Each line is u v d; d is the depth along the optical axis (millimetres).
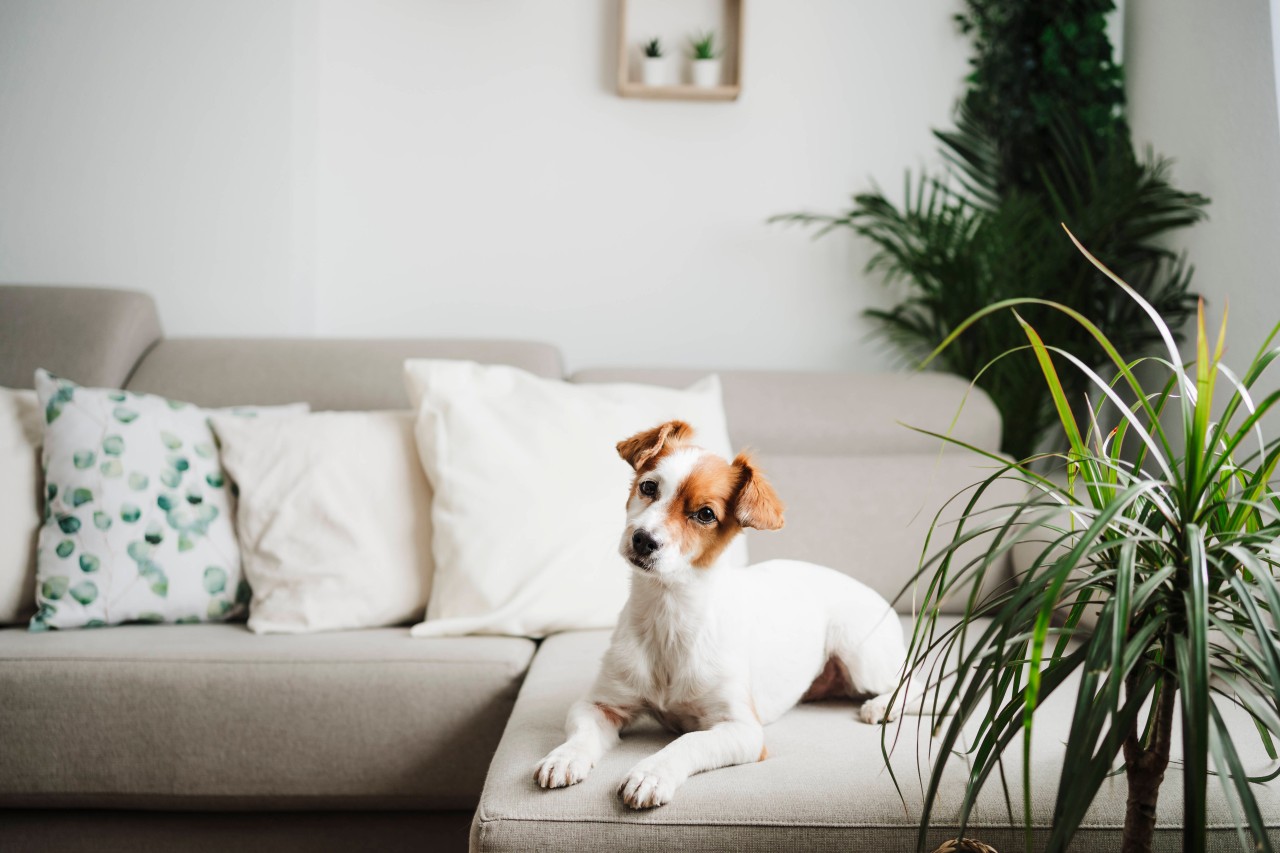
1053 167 2756
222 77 2570
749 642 1385
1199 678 787
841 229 2809
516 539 1835
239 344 2320
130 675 1527
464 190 2760
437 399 1964
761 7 2779
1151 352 2545
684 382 2367
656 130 2779
